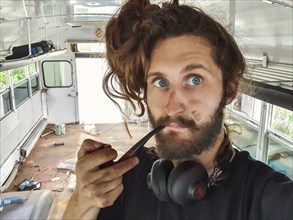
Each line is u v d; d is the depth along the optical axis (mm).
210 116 789
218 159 844
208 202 826
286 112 3385
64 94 9109
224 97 836
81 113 9297
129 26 921
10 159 6066
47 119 9164
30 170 6316
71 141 7816
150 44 842
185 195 805
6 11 3947
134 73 922
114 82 1033
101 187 797
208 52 797
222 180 831
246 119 4105
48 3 4168
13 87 6590
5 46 4504
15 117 6598
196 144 780
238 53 881
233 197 811
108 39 981
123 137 7852
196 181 800
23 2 3742
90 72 8945
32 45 4539
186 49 793
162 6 895
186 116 771
